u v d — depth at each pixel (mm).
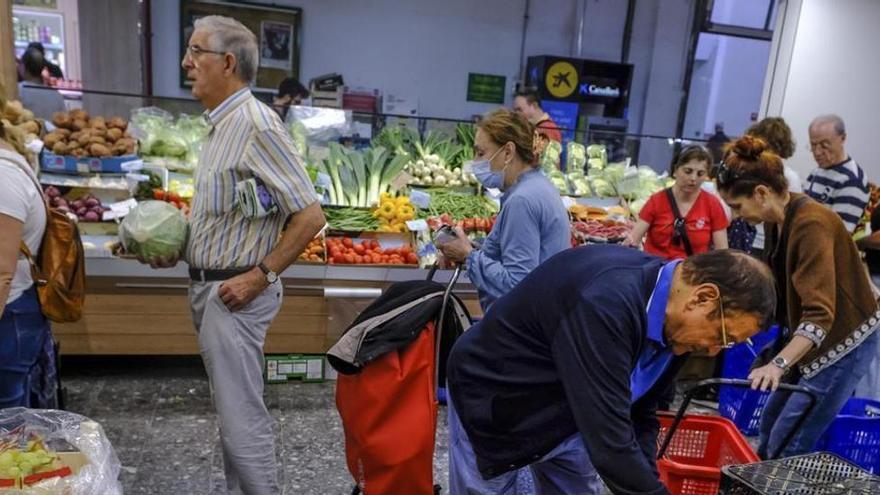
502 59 7199
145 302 3225
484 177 2238
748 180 2059
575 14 7266
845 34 5133
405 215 3689
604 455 1231
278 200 1959
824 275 1986
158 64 6254
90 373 3387
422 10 6852
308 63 6668
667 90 7664
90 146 3346
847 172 3725
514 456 1515
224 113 1951
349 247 3492
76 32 5926
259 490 2080
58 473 1401
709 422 2279
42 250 1920
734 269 1189
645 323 1249
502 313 1465
